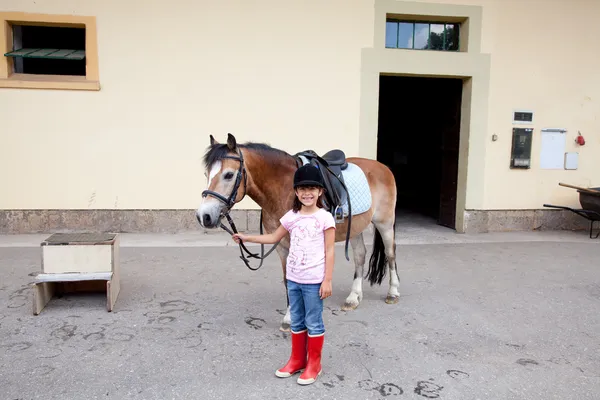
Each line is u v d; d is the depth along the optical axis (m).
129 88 6.59
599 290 4.56
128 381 2.75
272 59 6.76
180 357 3.06
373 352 3.18
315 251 2.69
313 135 6.94
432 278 4.93
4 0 6.27
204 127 6.77
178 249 5.93
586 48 7.31
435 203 10.41
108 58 6.51
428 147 10.59
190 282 4.66
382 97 11.84
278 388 2.70
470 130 7.14
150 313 3.82
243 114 6.81
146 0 6.47
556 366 3.01
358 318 3.80
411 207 10.16
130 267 5.13
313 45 6.78
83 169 6.63
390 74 7.05
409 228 7.75
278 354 3.13
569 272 5.17
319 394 2.65
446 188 7.84
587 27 7.27
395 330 3.56
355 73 6.87
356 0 6.74
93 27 6.43
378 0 6.75
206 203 2.95
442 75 7.04
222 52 6.68
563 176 7.49
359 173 3.82
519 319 3.81
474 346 3.30
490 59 7.07
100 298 4.15
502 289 4.58
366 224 3.84
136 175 6.73
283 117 6.87
